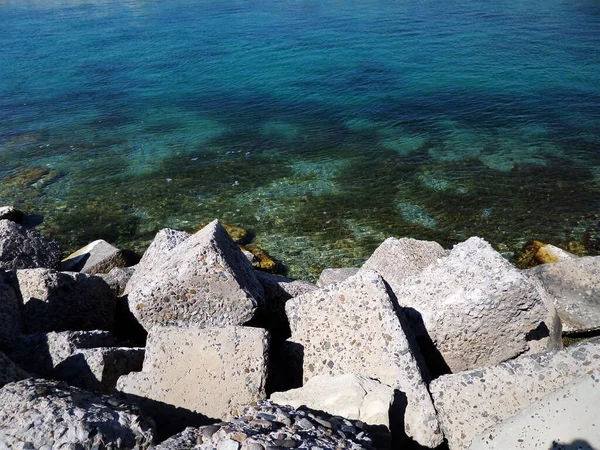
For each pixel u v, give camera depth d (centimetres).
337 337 670
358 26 4359
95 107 2672
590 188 1664
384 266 972
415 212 1573
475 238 761
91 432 457
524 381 561
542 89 2623
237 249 844
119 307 938
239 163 1986
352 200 1664
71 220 1612
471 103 2503
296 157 2019
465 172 1817
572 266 977
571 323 907
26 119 2511
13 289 817
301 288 895
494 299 671
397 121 2339
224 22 4806
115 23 4938
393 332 633
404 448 579
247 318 743
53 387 524
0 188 1820
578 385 496
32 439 448
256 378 615
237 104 2662
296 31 4281
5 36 4419
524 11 4550
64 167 1986
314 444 434
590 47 3288
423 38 3806
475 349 705
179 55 3634
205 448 436
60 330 827
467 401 563
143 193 1772
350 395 566
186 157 2058
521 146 2012
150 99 2777
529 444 480
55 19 5256
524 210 1553
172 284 734
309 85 2898
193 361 629
